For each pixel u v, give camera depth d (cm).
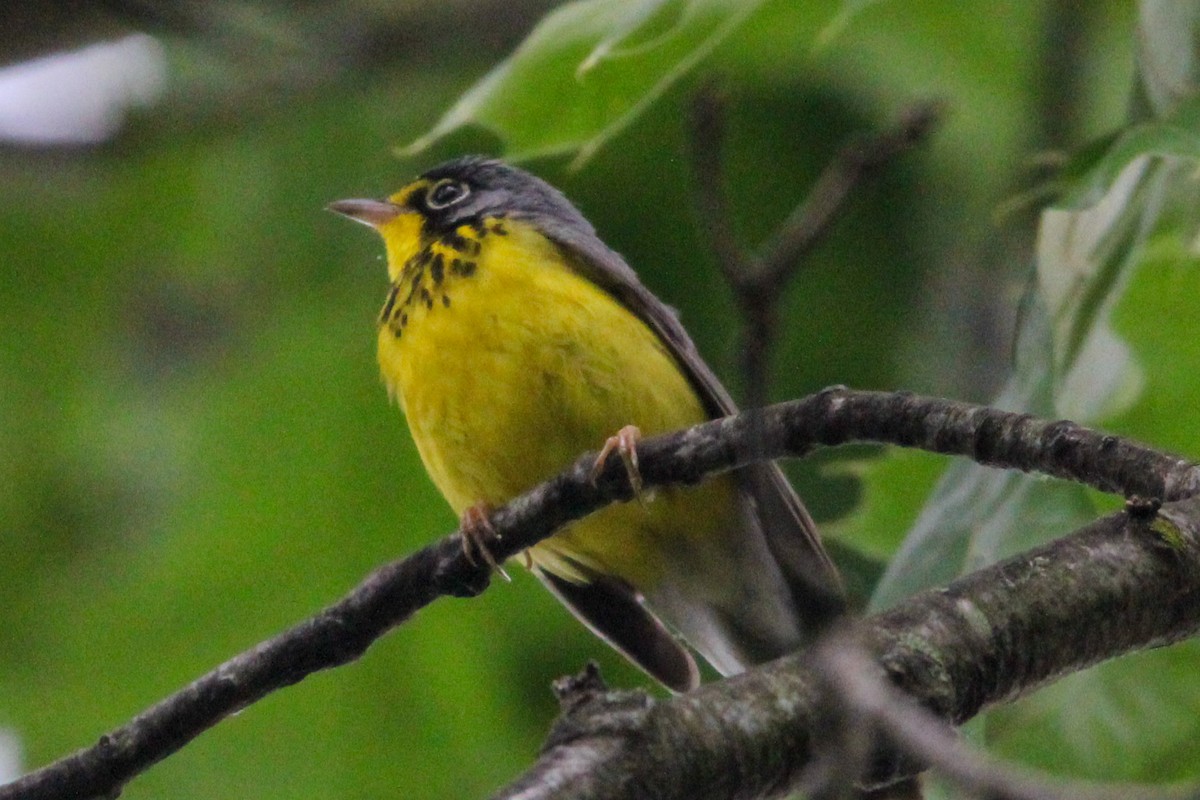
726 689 644
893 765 619
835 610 549
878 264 1425
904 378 1402
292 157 1537
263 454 1482
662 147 1420
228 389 1498
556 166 1440
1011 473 930
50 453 1543
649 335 1014
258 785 1425
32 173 1561
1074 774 1004
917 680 648
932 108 484
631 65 1005
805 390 1427
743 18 1008
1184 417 1061
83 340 1568
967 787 490
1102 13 1298
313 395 1487
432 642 1438
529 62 1007
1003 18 1319
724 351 1420
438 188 1164
